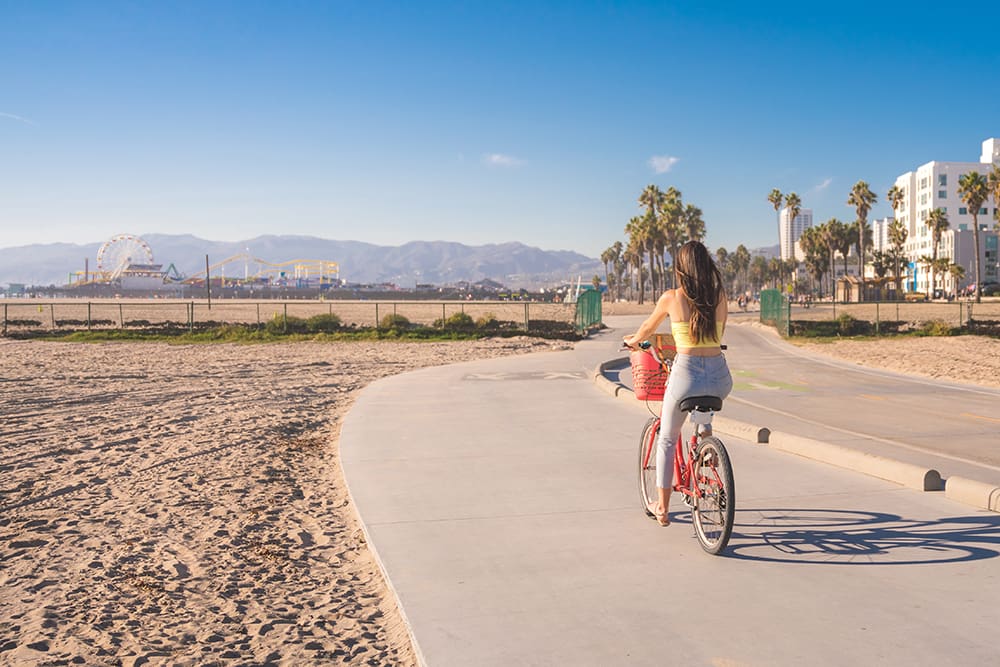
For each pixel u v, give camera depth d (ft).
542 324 137.39
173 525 20.44
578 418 36.35
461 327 129.39
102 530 20.07
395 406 40.96
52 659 12.53
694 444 16.51
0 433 34.73
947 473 23.86
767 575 14.84
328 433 34.94
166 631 13.69
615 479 23.67
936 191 495.41
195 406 43.80
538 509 20.34
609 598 13.96
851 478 22.77
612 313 275.18
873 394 47.39
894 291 403.34
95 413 41.01
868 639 11.94
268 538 19.27
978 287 317.01
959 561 15.35
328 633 13.52
